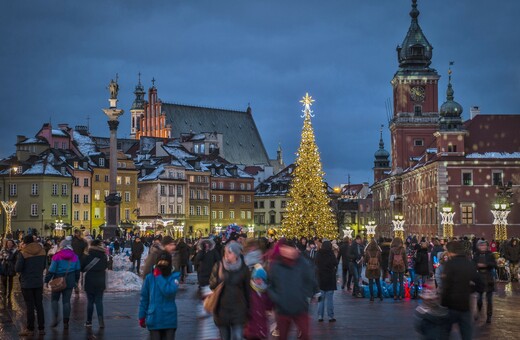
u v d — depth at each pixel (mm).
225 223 178125
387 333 22656
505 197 80062
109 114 84438
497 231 76500
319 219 89000
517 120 112312
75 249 29781
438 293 17438
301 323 16375
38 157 137000
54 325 23906
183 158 172625
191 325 24297
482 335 22000
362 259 42156
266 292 16625
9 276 32562
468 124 113000
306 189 89312
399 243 33344
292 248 16578
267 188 190250
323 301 25516
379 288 33500
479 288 16656
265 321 16625
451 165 107750
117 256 58562
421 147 140375
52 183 133125
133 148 185250
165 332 15680
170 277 15633
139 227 132500
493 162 107312
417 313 16906
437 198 108375
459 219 107188
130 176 151125
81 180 141375
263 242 20031
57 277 23562
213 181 177125
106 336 21953
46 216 132000
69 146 150250
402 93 140375
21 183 132625
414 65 141625
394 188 145125
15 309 29625
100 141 184125
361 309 29641
